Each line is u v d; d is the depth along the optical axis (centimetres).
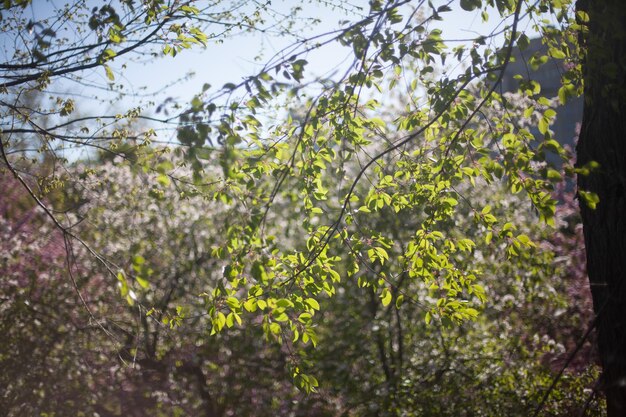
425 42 573
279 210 1199
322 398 1188
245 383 1232
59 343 1217
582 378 1106
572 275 1309
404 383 1079
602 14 527
